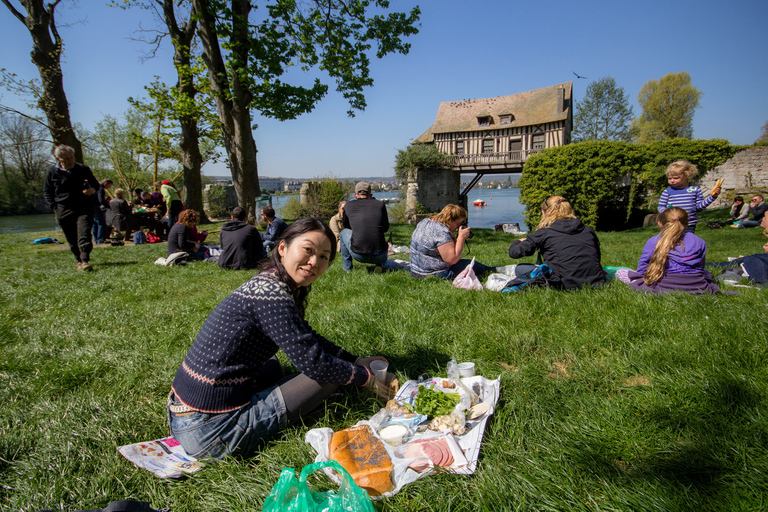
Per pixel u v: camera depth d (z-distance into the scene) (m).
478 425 1.92
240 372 1.76
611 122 53.84
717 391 2.13
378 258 6.04
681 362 2.53
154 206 14.22
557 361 2.75
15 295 4.80
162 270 6.77
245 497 1.59
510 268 5.13
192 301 4.54
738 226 14.69
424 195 34.19
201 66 15.27
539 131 33.84
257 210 16.19
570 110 36.22
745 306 3.47
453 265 5.18
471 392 2.15
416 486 1.60
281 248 1.87
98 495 1.60
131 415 2.17
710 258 7.17
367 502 1.23
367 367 2.34
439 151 34.62
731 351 2.58
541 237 4.47
